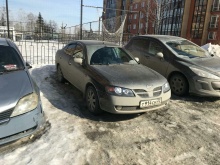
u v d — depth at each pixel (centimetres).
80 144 325
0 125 276
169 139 356
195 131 387
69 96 529
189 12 3947
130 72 441
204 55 632
